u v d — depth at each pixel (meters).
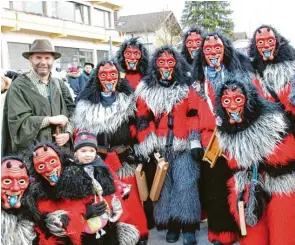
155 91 3.19
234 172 2.72
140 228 3.11
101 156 3.02
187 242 3.18
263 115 2.55
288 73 3.06
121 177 3.08
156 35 17.06
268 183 2.65
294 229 2.61
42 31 14.48
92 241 2.46
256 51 3.17
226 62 3.07
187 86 3.23
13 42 13.41
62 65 15.69
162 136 3.18
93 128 3.02
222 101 2.57
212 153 2.95
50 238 2.33
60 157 2.41
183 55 3.74
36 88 2.96
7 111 2.94
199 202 3.21
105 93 3.07
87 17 17.42
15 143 2.84
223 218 2.97
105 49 18.05
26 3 13.88
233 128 2.58
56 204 2.37
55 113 2.99
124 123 3.09
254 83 3.08
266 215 2.69
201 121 3.09
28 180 2.20
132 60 3.54
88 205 2.45
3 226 2.12
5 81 3.30
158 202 3.26
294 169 2.61
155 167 3.26
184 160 3.18
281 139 2.57
